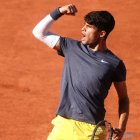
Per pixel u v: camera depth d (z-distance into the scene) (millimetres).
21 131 26391
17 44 39875
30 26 43844
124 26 43969
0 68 35281
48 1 49375
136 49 39594
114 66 14211
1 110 28766
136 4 48781
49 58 37281
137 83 33125
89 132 14180
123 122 14695
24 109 28984
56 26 43656
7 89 31734
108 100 30109
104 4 49094
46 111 28812
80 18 45562
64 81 14344
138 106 29656
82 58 14289
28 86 32375
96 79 14062
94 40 14289
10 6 48250
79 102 14164
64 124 14289
